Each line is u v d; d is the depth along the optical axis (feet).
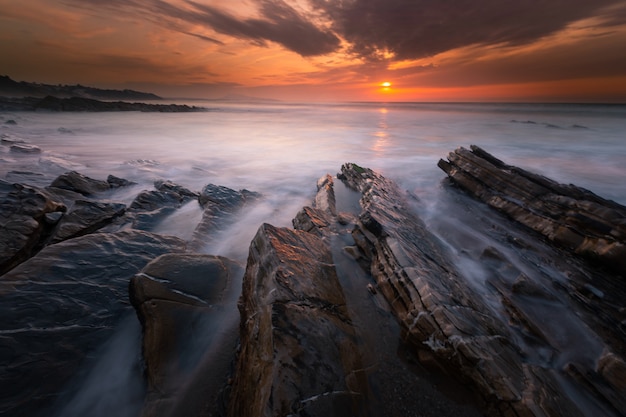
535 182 28.68
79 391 10.80
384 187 34.50
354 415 9.25
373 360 11.80
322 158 61.77
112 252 16.98
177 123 131.13
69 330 12.23
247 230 25.99
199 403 10.68
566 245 21.47
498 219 28.12
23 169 39.32
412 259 16.30
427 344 11.88
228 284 16.05
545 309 15.76
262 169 51.55
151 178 41.42
